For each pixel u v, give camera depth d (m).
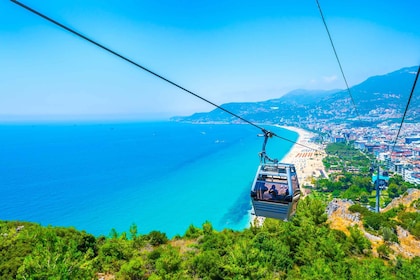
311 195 134.88
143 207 122.44
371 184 146.00
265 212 16.36
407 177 159.75
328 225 47.44
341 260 32.69
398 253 42.38
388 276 29.53
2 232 32.88
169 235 94.81
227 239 39.91
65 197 138.50
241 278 27.56
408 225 50.81
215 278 30.30
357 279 28.47
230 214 111.88
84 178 182.50
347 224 54.19
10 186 161.50
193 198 134.75
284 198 15.61
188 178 178.75
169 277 27.00
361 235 41.66
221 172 195.62
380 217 53.03
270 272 30.34
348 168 196.00
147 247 41.97
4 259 26.81
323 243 35.12
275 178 16.39
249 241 37.72
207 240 41.53
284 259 34.38
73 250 23.89
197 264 31.89
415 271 31.36
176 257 30.28
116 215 112.81
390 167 189.50
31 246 29.52
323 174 181.25
